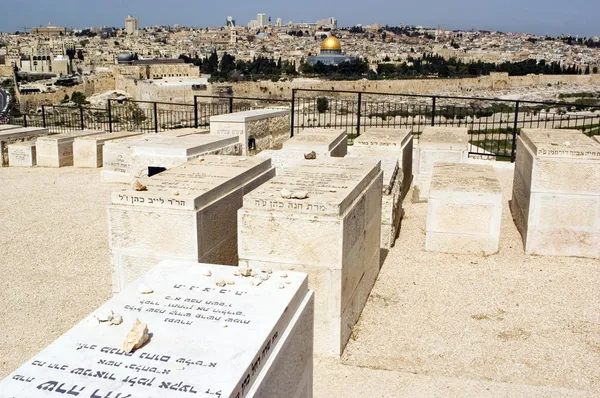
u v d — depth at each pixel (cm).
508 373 480
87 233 854
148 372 271
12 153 1400
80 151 1367
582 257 731
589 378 472
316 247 499
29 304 621
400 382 469
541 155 711
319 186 572
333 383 468
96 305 619
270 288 367
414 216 938
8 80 9519
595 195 708
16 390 256
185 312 332
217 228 573
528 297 623
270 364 302
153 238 538
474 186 758
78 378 266
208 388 258
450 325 564
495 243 743
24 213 959
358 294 573
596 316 579
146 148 1024
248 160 744
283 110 1562
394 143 994
